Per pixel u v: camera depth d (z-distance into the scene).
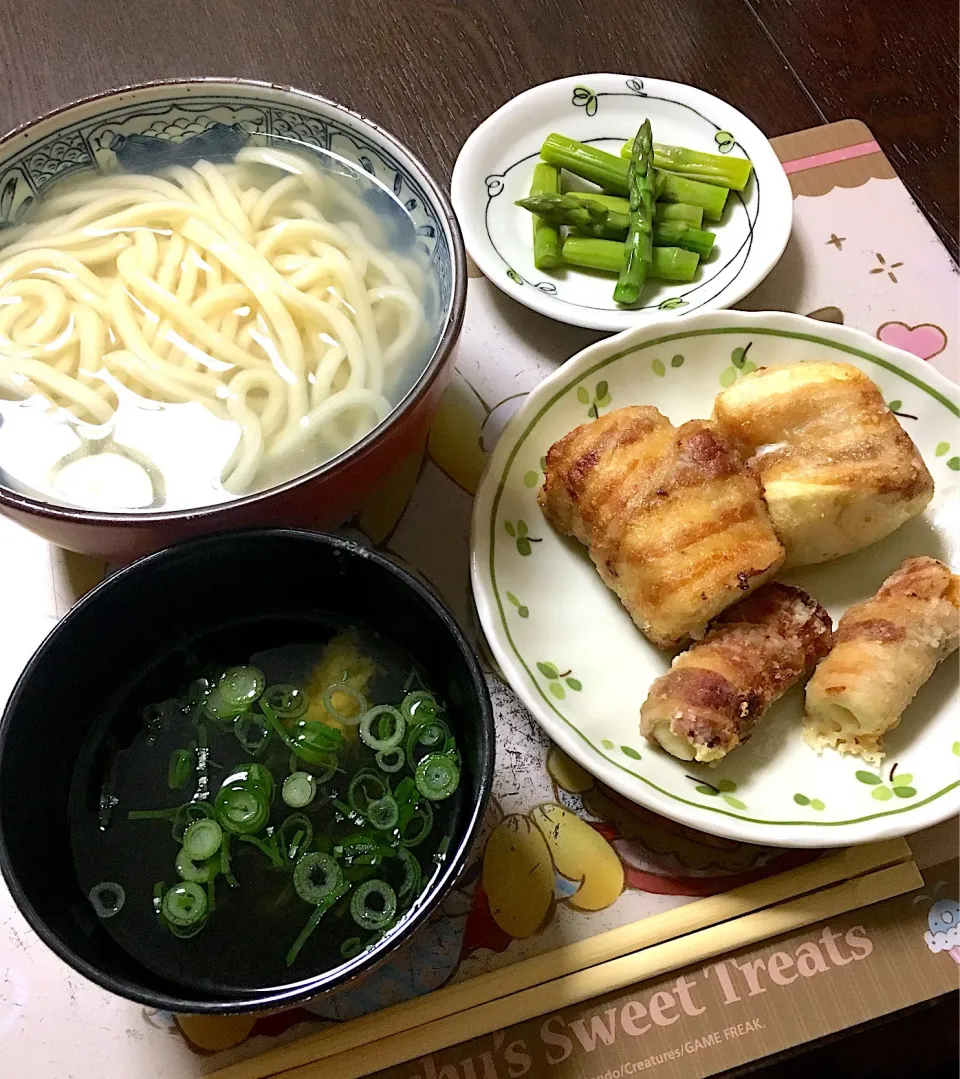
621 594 0.33
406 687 0.29
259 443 0.30
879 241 0.42
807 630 0.32
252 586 0.29
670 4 0.50
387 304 0.33
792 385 0.34
